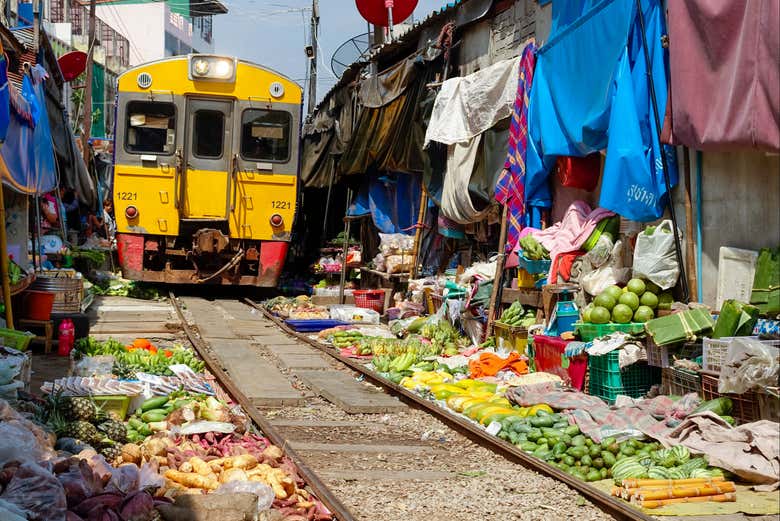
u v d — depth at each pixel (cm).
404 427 884
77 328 1275
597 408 828
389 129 1841
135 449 641
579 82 1134
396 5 2130
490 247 1590
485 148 1439
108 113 4775
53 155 1753
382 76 1869
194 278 2072
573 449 725
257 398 968
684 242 999
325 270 2353
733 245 929
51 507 458
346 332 1473
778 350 749
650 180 988
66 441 641
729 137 825
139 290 2209
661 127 985
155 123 2061
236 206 2078
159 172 2050
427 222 1894
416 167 1777
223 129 2083
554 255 1159
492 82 1378
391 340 1349
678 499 626
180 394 884
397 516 587
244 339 1505
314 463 724
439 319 1466
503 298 1337
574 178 1192
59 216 2198
